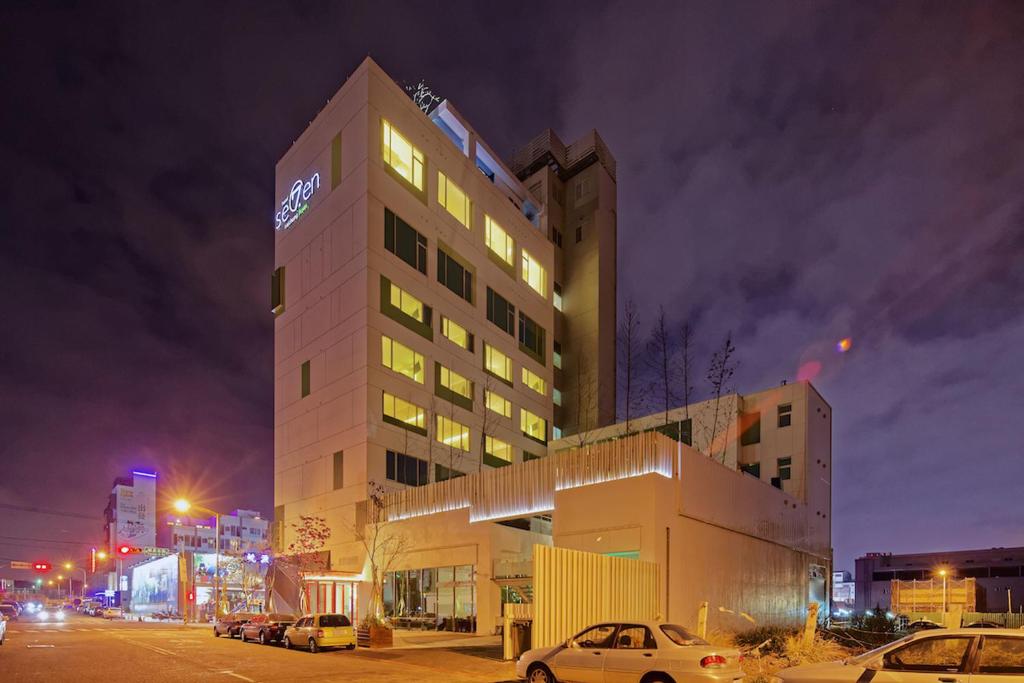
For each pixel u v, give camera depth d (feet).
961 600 93.40
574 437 159.33
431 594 93.76
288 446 129.70
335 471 115.75
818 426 134.31
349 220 120.37
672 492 71.56
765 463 130.00
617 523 70.69
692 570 72.79
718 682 31.63
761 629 80.84
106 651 69.15
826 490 134.92
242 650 70.64
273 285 140.05
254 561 152.25
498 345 149.89
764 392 134.00
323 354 123.03
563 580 50.90
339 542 112.68
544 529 108.27
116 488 327.26
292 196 138.92
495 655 59.00
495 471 88.74
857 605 244.01
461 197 143.74
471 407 136.77
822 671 25.76
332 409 118.52
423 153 132.77
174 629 124.06
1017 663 22.89
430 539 94.48
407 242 124.88
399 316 120.16
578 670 36.32
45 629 122.21
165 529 305.12
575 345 189.26
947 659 23.89
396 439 115.14
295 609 115.55
